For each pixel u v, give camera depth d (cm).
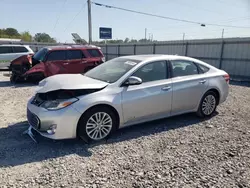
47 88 375
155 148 360
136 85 407
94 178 279
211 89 507
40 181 271
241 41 1162
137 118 415
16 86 927
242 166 308
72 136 360
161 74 442
